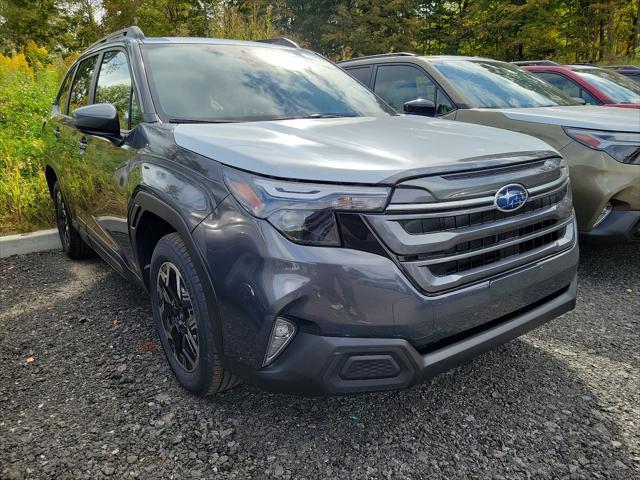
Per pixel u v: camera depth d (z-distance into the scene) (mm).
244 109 2871
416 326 1868
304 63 3574
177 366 2529
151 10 26422
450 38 29766
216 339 2039
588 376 2654
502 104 4832
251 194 1887
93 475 1973
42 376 2689
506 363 2789
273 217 1827
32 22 32000
